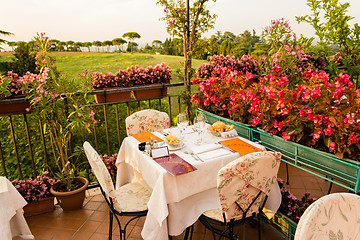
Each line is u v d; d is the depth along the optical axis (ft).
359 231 3.46
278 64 12.32
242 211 5.98
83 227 8.84
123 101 12.51
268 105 7.77
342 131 5.99
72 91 9.75
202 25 12.61
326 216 3.21
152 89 12.91
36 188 9.45
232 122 9.55
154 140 8.09
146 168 7.18
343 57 12.27
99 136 26.63
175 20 12.14
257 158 5.49
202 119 8.32
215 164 6.90
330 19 11.89
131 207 7.10
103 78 12.67
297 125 7.00
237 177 5.45
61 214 9.62
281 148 7.57
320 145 6.73
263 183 5.81
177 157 7.15
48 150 22.93
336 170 6.15
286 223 7.33
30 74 9.04
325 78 6.69
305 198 7.83
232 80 10.19
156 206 6.38
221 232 6.39
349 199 3.42
